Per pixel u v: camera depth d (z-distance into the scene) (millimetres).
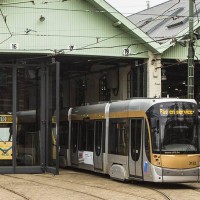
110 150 19734
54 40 23609
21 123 22562
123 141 18625
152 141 16828
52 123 22188
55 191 15656
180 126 17078
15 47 23125
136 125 17750
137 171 17484
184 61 24984
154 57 24766
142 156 17172
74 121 24359
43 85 23078
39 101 23000
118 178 18750
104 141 20391
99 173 22625
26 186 17109
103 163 20281
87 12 24031
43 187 16812
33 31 23359
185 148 16891
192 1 20141
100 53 24109
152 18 34125
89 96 31391
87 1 23953
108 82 28703
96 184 17922
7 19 23125
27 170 22391
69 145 24703
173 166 16641
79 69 30641
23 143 22516
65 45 23734
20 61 23500
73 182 18609
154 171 16594
